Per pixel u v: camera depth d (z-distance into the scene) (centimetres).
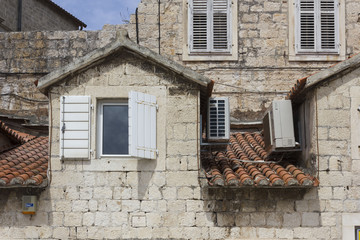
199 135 1102
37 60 1733
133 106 1056
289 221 1084
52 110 1112
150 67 1114
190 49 1619
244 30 1628
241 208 1088
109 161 1098
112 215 1086
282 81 1609
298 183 1048
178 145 1097
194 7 1636
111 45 1095
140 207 1085
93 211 1088
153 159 1094
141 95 1077
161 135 1099
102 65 1117
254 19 1631
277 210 1088
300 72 1612
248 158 1226
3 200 1101
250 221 1084
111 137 1113
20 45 1744
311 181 1048
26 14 2172
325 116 1101
